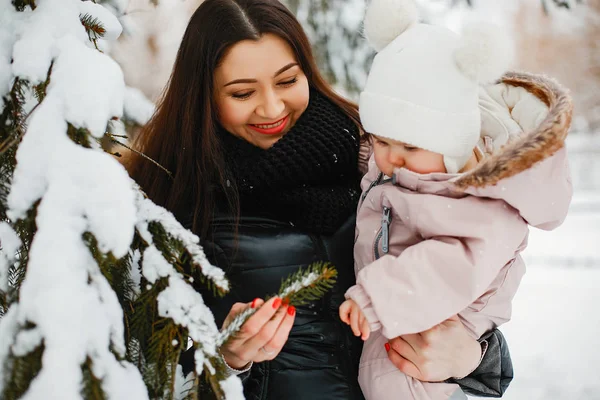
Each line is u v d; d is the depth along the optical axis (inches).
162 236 43.5
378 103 54.8
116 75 40.2
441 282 52.5
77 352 35.1
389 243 58.4
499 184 51.7
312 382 57.1
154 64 257.4
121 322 39.0
